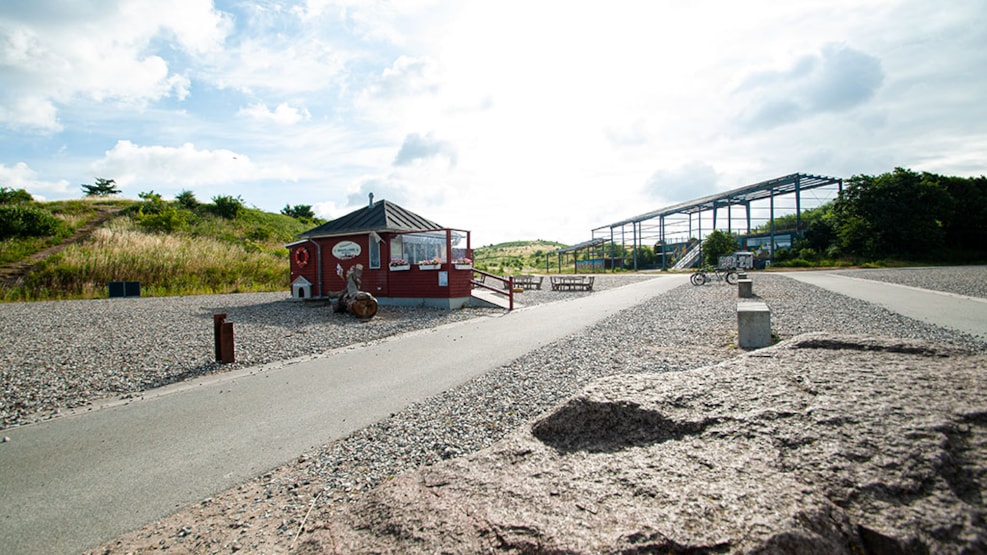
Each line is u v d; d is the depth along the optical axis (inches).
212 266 1030.4
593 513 98.7
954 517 89.3
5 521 134.8
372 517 110.0
